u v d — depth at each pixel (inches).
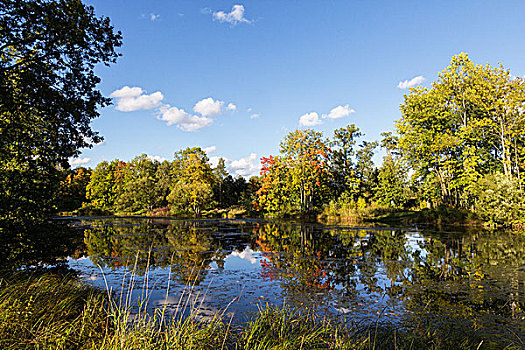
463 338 192.9
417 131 1186.0
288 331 193.2
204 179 2075.5
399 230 860.6
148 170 2420.0
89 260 433.1
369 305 255.1
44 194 419.5
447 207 1087.0
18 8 297.3
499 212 823.7
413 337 192.7
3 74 302.4
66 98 350.9
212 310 240.1
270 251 521.0
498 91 888.9
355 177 1694.1
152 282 323.6
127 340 150.7
